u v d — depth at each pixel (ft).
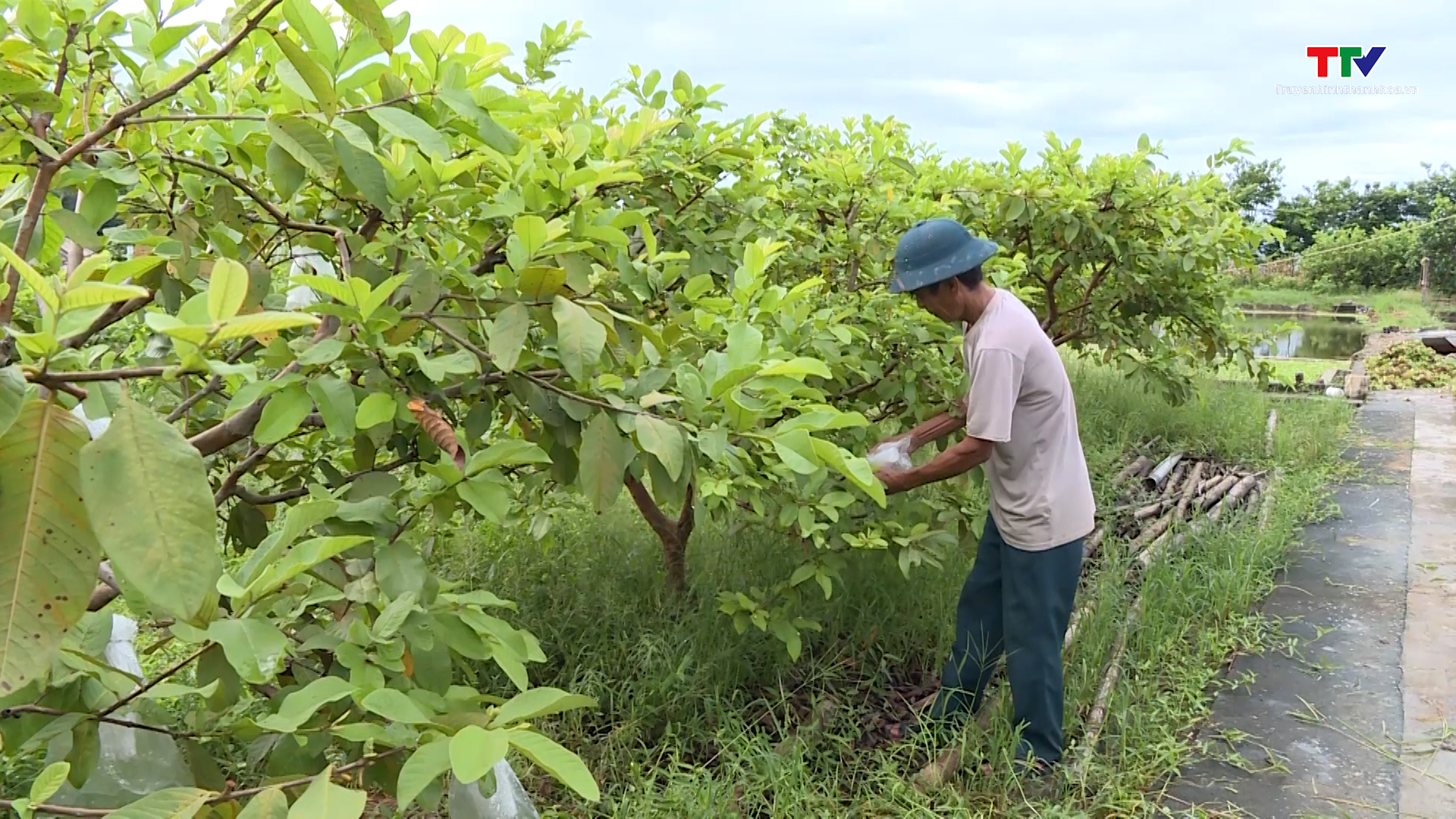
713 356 5.43
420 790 3.21
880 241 12.36
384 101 4.77
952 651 11.62
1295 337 56.85
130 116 4.07
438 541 13.32
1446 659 12.53
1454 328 60.49
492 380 5.90
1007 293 9.80
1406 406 29.19
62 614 2.74
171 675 4.25
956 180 15.75
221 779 4.54
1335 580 15.29
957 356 12.01
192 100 6.43
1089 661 11.74
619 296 7.34
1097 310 18.08
